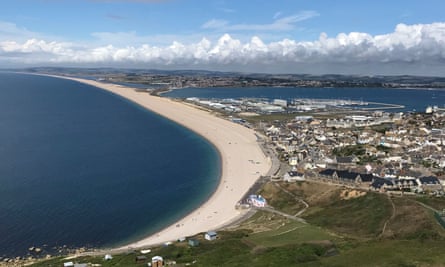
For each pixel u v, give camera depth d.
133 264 123.00
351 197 187.75
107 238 161.00
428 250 109.81
